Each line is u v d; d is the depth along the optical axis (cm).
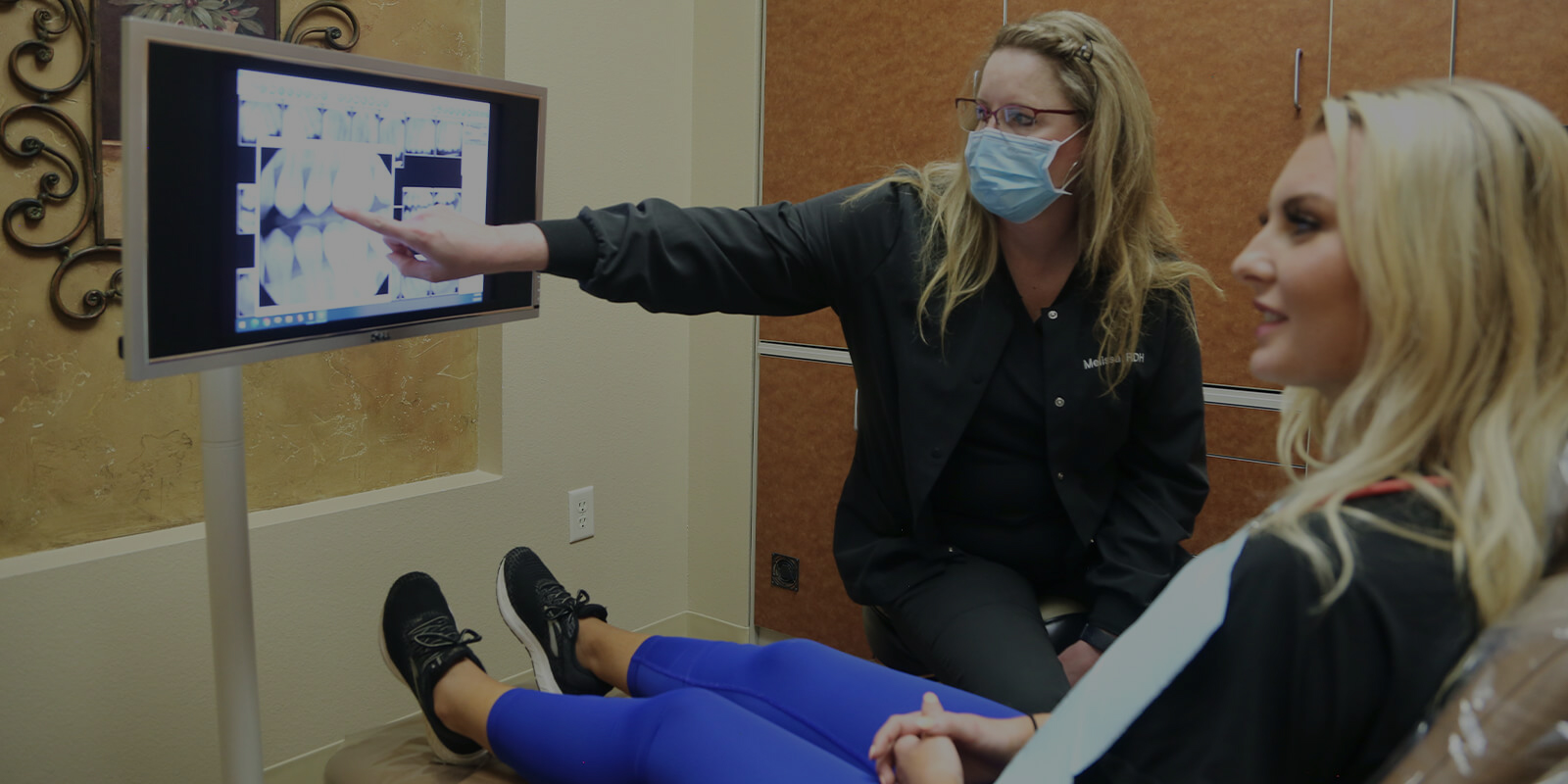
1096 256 148
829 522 263
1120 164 148
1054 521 163
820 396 261
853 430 256
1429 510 64
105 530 180
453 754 152
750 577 280
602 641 168
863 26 245
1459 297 64
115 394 180
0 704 162
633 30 254
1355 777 67
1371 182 66
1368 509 66
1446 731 59
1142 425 163
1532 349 64
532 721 138
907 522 167
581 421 253
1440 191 64
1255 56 201
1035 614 153
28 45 163
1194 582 71
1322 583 63
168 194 110
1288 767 67
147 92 106
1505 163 64
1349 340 71
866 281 159
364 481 219
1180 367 160
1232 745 66
